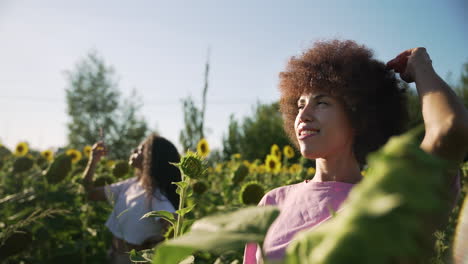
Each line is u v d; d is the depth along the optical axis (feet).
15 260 11.02
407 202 0.64
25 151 26.27
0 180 17.90
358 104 4.00
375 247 0.66
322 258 0.72
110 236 13.62
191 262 2.61
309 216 3.72
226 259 5.20
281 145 50.11
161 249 1.05
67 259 12.09
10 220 12.30
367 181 0.70
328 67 4.05
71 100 115.85
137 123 117.39
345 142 4.08
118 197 11.46
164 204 10.19
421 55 3.43
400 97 4.33
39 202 13.42
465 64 62.54
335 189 3.83
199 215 12.78
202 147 21.50
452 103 2.64
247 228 1.11
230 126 29.73
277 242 3.72
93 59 118.93
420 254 0.68
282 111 5.39
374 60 4.28
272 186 12.57
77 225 13.46
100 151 13.97
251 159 49.44
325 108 4.04
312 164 17.90
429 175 0.67
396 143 0.71
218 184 18.65
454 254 1.31
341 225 0.72
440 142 2.47
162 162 10.58
